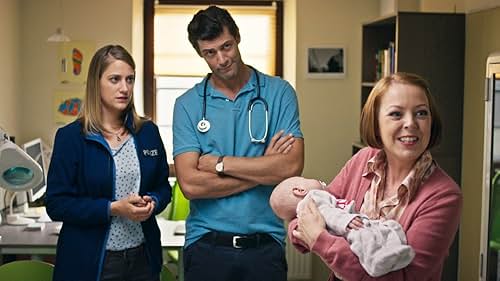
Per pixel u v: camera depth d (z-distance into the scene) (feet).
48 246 11.78
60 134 9.08
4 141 9.84
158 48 17.98
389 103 5.43
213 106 8.42
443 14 12.94
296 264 16.84
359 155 6.30
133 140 9.32
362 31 16.06
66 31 16.15
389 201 5.60
